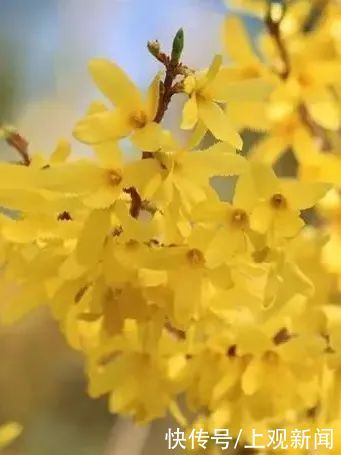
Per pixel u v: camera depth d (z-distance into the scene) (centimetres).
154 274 29
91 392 34
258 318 31
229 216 28
